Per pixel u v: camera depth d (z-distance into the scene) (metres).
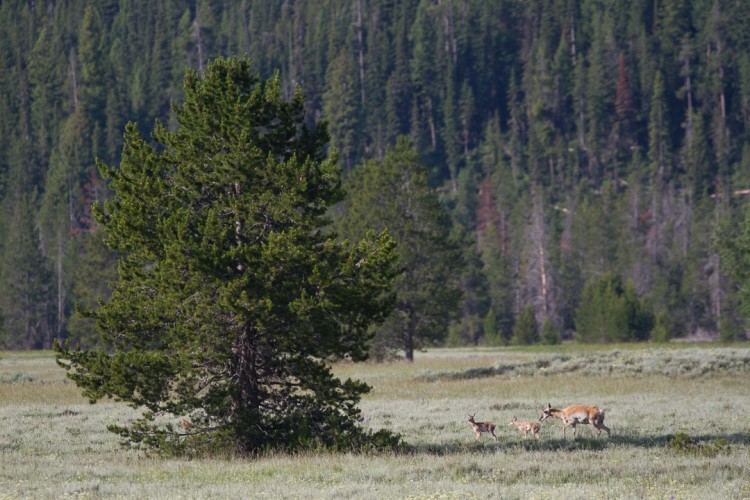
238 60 95.62
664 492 65.62
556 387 159.50
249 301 84.00
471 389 159.50
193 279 85.56
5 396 157.12
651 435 99.69
